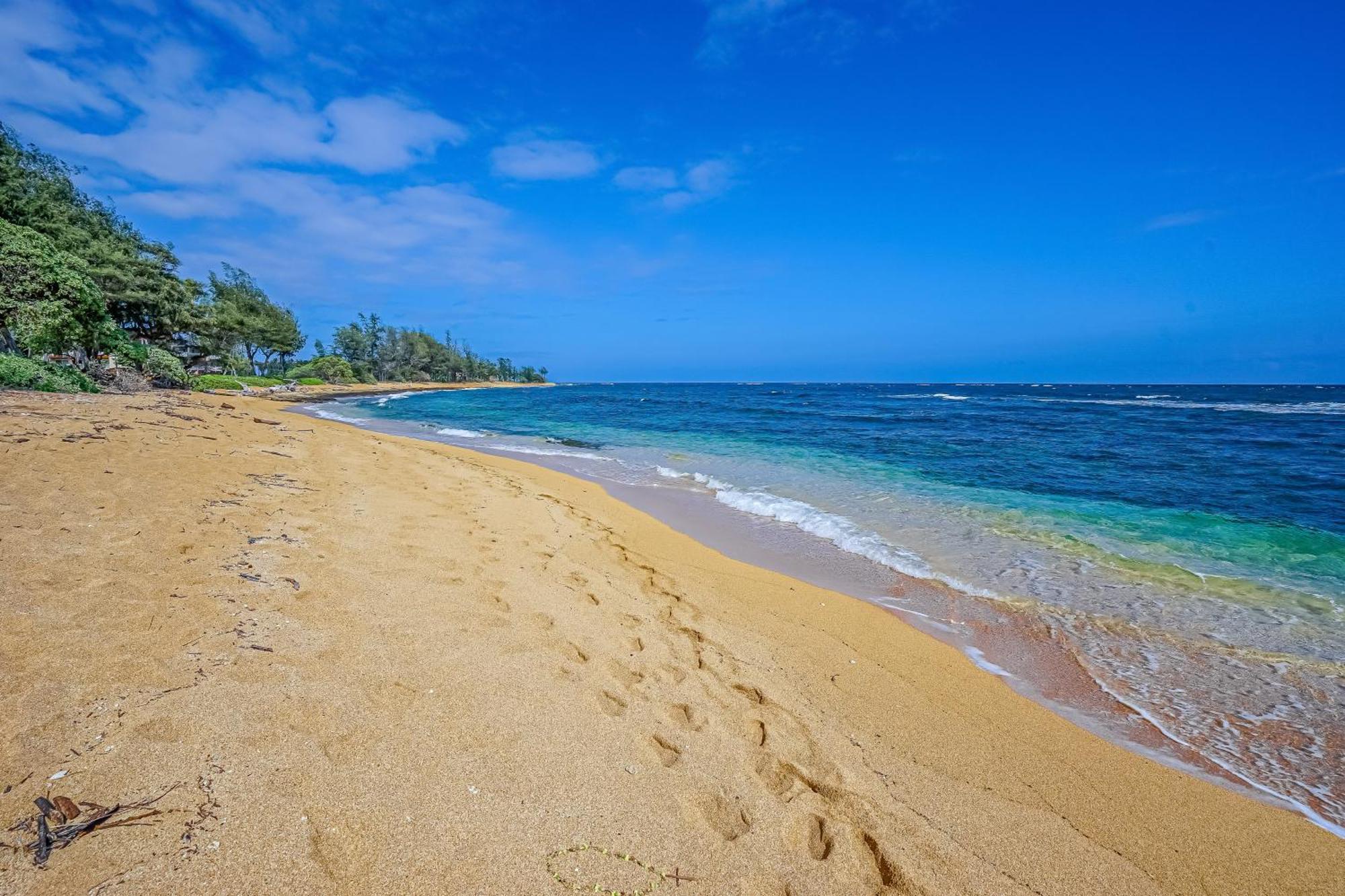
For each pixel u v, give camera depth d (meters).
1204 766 3.31
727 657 4.11
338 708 2.69
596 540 6.83
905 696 3.86
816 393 71.25
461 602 4.17
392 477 8.73
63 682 2.48
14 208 25.52
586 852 2.15
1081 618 5.26
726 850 2.28
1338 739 3.57
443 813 2.19
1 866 1.67
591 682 3.40
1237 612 5.35
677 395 67.00
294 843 1.94
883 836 2.50
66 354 18.84
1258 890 2.46
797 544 7.41
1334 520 8.31
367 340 91.81
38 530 4.07
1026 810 2.83
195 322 36.16
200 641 3.01
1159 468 12.68
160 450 7.54
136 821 1.90
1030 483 11.14
